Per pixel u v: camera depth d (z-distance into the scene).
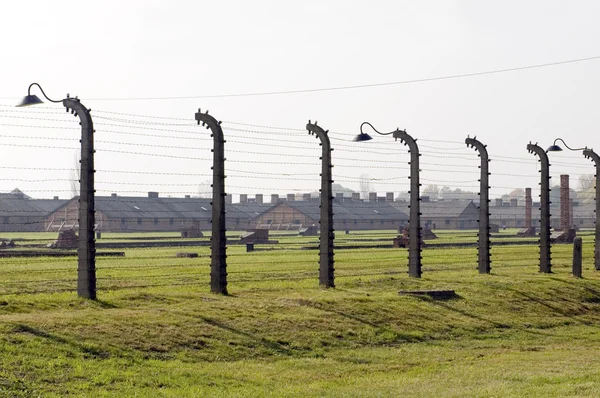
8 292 40.31
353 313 36.94
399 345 34.44
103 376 25.48
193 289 42.31
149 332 30.33
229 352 30.31
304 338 33.06
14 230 169.88
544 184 55.97
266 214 195.88
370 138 46.19
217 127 40.56
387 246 96.00
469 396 24.36
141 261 66.19
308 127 44.78
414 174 49.88
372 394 25.00
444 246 95.81
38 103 35.53
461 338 36.62
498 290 45.53
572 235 119.31
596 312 45.81
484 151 53.88
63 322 29.56
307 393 25.31
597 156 59.81
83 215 36.06
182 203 187.12
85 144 36.16
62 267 58.75
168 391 24.89
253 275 53.50
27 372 24.73
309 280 49.34
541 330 40.00
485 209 53.88
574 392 24.55
